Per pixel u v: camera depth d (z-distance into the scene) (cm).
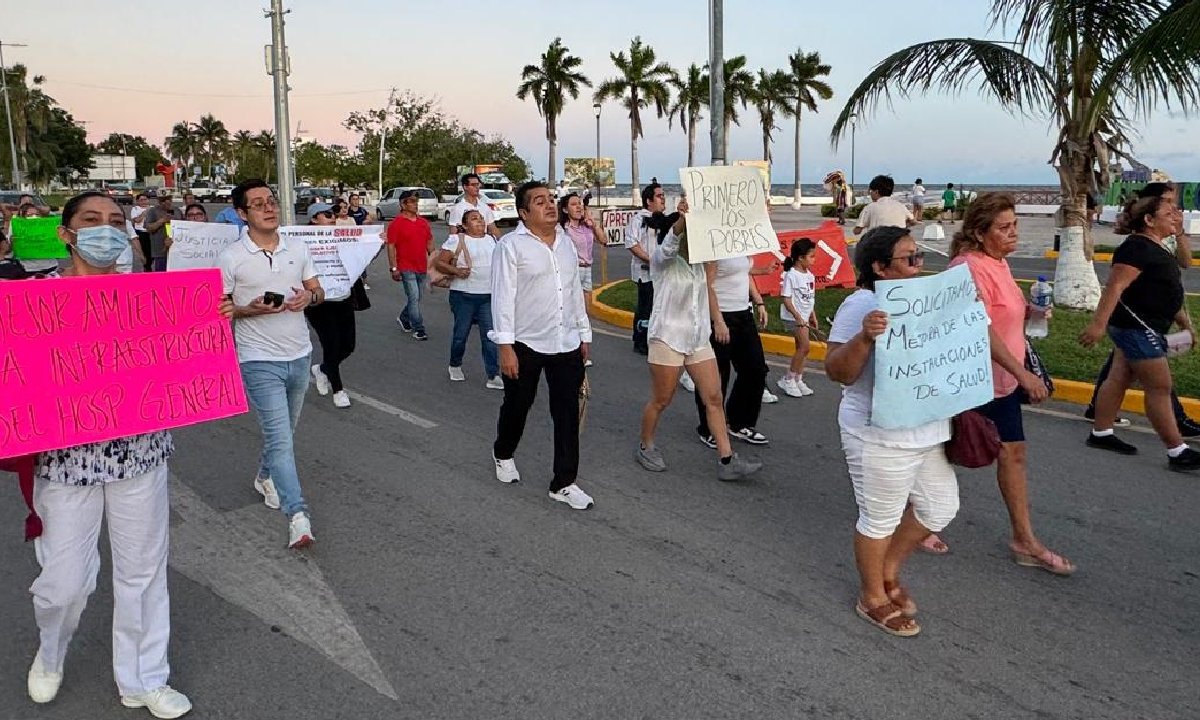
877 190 1045
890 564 412
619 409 797
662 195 1004
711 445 682
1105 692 355
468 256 873
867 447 374
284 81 1516
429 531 519
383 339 1170
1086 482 589
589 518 538
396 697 355
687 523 530
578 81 5897
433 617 418
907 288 350
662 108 5916
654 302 593
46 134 8900
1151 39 965
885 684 360
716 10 1215
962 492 573
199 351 345
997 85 1195
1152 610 421
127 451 325
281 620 417
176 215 1517
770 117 6072
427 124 5681
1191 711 342
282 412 491
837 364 363
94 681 366
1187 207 3002
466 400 836
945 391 362
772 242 576
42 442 308
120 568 331
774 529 521
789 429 729
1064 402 798
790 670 371
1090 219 1244
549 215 533
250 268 484
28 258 1154
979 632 401
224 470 630
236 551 492
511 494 580
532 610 424
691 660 379
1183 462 604
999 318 427
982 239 429
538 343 547
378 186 5578
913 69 1210
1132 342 593
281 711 346
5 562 479
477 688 361
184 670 374
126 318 327
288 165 1536
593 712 344
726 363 668
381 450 677
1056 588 443
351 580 456
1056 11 1103
